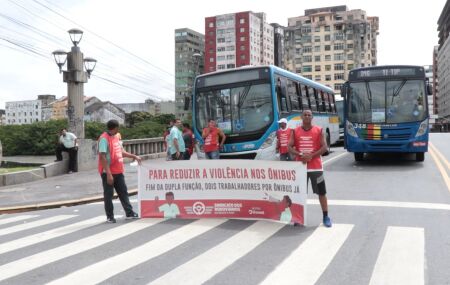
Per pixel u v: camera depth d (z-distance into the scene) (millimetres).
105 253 6273
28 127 44594
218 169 8492
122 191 8789
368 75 16203
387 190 11047
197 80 15102
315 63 140875
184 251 6262
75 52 18547
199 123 14859
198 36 157375
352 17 138000
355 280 4949
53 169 16922
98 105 153125
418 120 15578
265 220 8195
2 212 10945
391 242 6441
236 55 142125
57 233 7785
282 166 7906
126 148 22062
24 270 5586
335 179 13219
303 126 7703
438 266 5371
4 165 26125
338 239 6707
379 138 15820
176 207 8727
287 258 5805
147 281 5047
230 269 5406
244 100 14281
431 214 8273
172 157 15203
